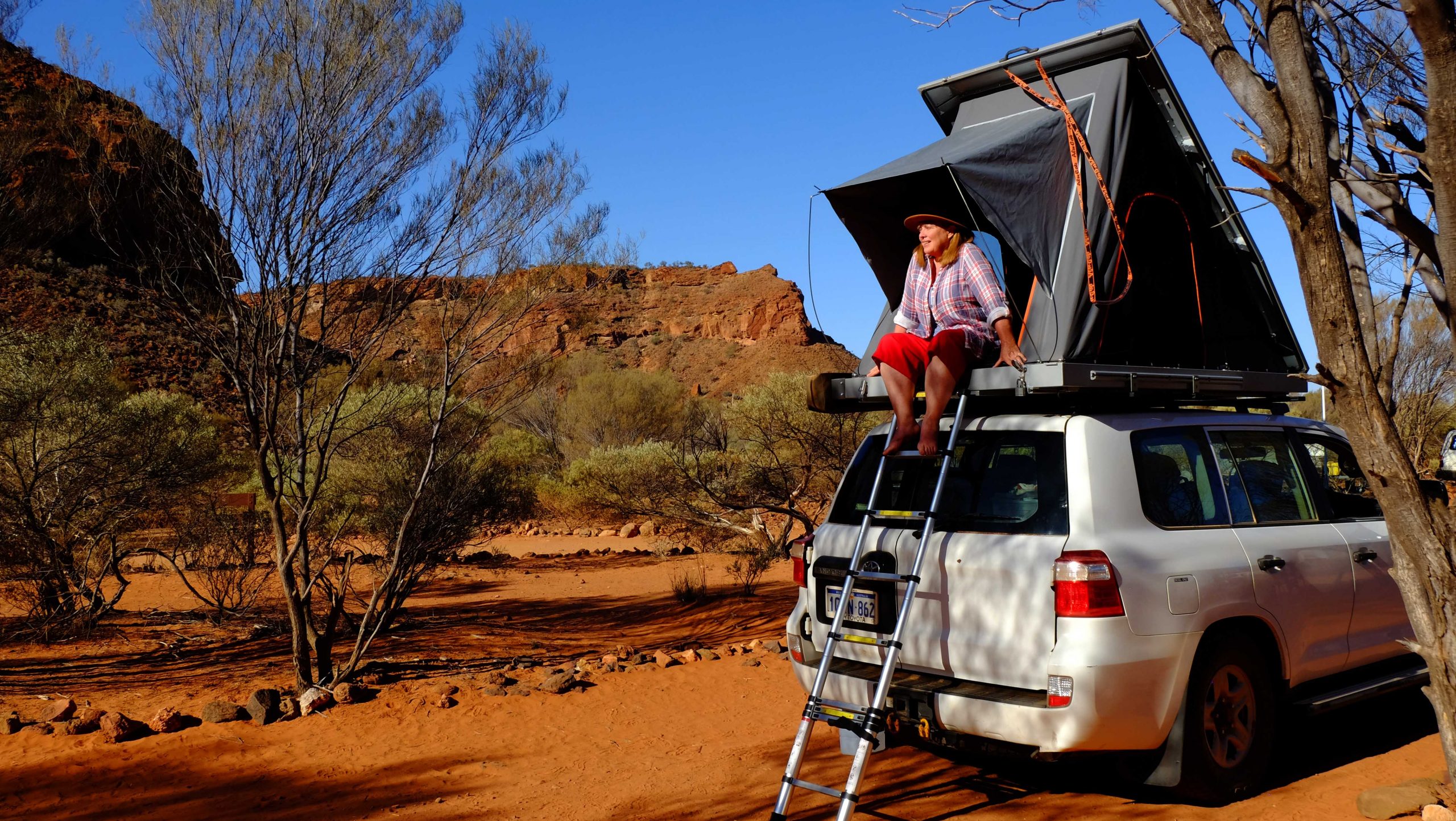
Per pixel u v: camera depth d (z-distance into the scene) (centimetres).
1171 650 400
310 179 630
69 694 703
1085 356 440
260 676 765
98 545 1034
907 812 438
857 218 523
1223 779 421
